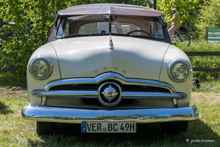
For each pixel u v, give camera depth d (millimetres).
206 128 4652
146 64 3703
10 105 6070
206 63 10141
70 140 4012
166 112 3566
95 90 3596
